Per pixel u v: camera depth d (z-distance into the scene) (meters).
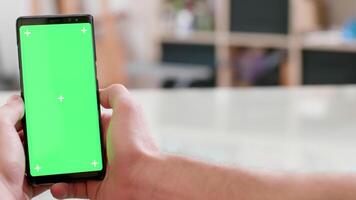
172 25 3.77
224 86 3.55
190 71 3.30
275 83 3.55
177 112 1.21
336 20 3.49
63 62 0.67
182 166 0.63
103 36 3.26
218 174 0.61
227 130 1.06
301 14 3.39
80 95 0.68
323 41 3.30
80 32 0.68
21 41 0.67
